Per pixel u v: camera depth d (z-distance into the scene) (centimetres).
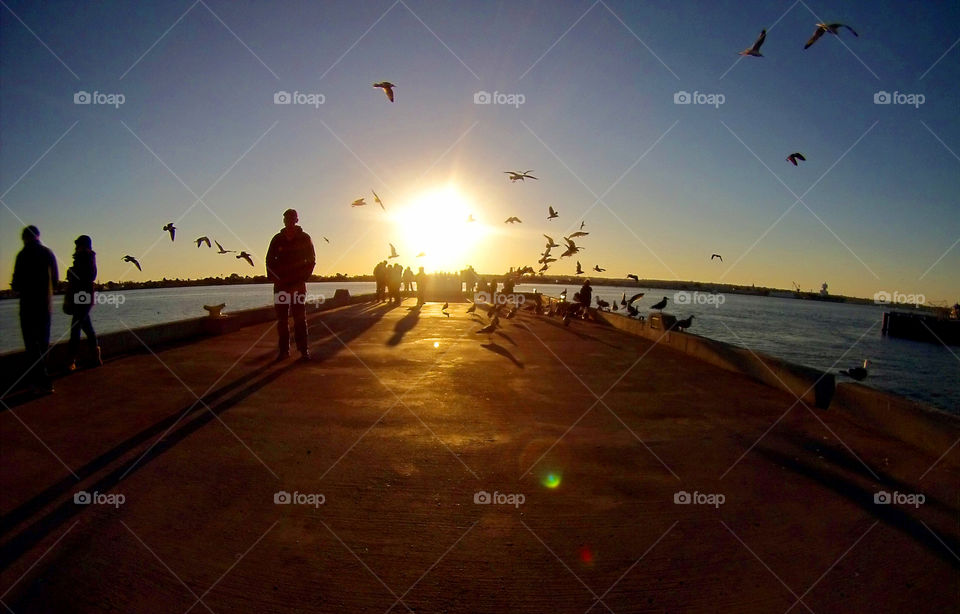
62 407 729
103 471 515
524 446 617
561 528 427
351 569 366
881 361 4575
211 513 439
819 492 500
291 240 1112
